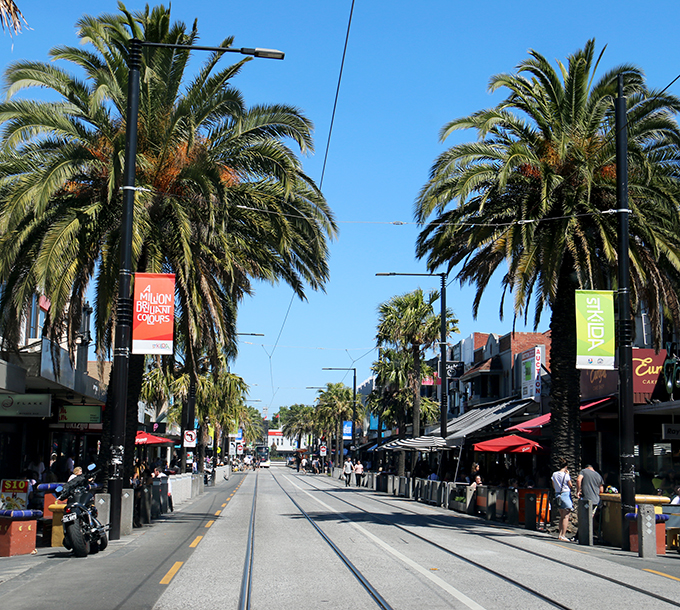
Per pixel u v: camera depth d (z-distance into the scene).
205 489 44.66
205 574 11.15
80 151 16.50
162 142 18.28
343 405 93.44
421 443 34.69
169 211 18.70
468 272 21.42
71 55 17.67
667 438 20.91
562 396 19.44
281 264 21.34
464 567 12.15
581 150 18.70
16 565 11.86
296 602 9.11
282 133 19.50
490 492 24.42
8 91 16.52
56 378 21.58
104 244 17.52
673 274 19.47
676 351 21.69
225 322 21.98
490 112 19.16
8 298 17.81
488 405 42.62
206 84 18.52
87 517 13.15
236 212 19.38
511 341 43.53
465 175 18.48
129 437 18.17
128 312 15.19
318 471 94.25
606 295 16.61
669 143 18.62
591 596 9.70
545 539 17.42
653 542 14.28
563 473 17.56
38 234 17.33
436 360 60.75
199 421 48.41
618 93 16.64
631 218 18.33
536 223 18.56
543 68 19.33
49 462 31.48
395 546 15.02
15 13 9.73
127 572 11.16
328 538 16.45
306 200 19.62
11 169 16.70
